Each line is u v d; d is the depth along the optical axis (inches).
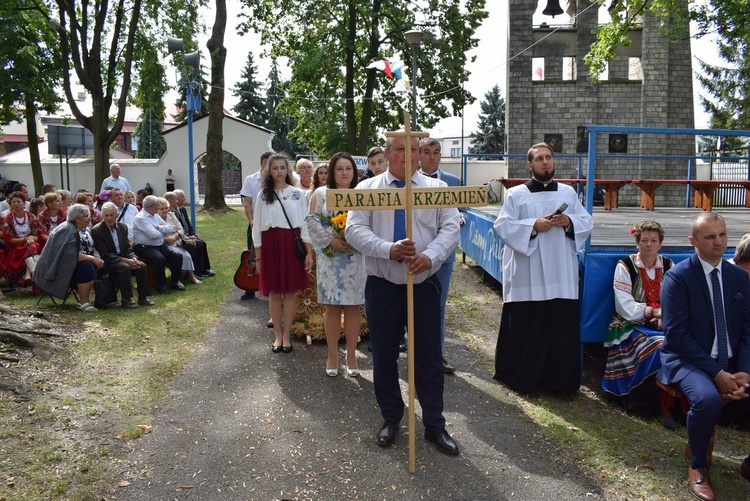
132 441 147.6
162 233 326.6
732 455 148.3
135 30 734.5
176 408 167.9
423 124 989.8
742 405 160.2
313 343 230.4
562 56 805.2
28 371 182.5
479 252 330.0
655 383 162.2
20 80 836.6
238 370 198.8
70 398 167.2
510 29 802.2
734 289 142.6
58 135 719.1
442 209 145.0
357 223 142.9
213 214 776.3
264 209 212.1
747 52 605.9
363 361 209.3
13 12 774.5
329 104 1002.1
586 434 154.9
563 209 173.6
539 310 178.1
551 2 670.5
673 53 790.5
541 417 165.2
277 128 2052.2
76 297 282.7
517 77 805.9
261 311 276.5
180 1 808.3
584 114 804.6
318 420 161.8
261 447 146.4
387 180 147.6
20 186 396.8
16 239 310.7
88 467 134.2
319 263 191.2
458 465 138.8
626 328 175.0
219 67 794.8
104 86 852.6
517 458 142.4
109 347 213.6
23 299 290.0
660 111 791.1
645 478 134.5
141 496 125.0
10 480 127.0
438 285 144.7
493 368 204.1
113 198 340.8
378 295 145.2
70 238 267.0
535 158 179.3
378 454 143.5
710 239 139.5
